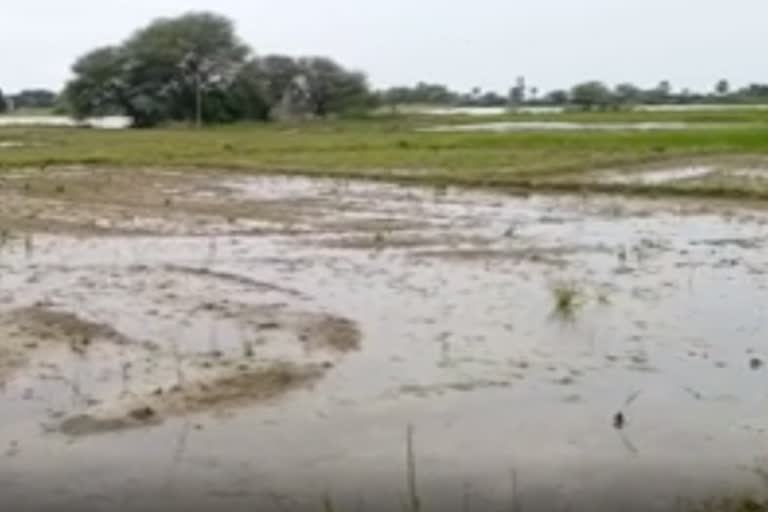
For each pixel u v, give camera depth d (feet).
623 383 30.63
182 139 176.86
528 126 208.95
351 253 54.65
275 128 247.09
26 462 24.12
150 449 24.94
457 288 44.88
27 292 43.29
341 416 27.43
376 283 46.03
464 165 109.81
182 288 44.42
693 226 65.82
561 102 485.56
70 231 62.18
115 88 290.35
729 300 42.39
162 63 290.97
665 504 21.91
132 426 26.50
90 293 43.19
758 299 42.68
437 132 186.91
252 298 42.45
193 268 49.67
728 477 23.35
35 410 27.71
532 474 23.58
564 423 27.02
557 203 78.84
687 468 23.91
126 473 23.52
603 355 33.78
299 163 115.03
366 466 24.02
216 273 48.29
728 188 83.87
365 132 199.93
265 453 24.75
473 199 81.66
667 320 38.75
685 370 32.04
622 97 454.81
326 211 73.20
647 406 28.43
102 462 24.14
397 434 26.13
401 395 29.30
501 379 30.99
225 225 65.67
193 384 29.99
